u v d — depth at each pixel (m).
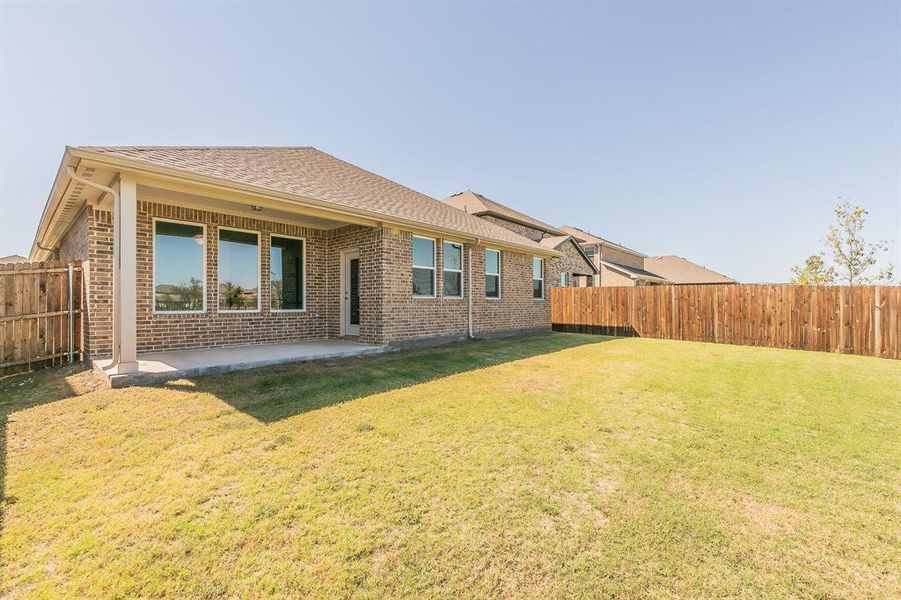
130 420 4.09
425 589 1.93
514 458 3.35
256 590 1.91
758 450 3.56
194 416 4.21
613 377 6.39
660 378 6.37
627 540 2.30
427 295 9.99
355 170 11.75
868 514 2.58
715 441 3.75
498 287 12.65
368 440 3.67
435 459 3.31
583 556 2.17
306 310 9.86
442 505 2.64
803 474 3.11
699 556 2.17
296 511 2.54
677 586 1.96
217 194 6.20
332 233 10.18
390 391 5.31
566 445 3.63
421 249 9.92
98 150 5.03
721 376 6.56
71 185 5.71
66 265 7.14
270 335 9.11
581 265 22.88
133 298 5.41
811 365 7.73
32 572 2.03
